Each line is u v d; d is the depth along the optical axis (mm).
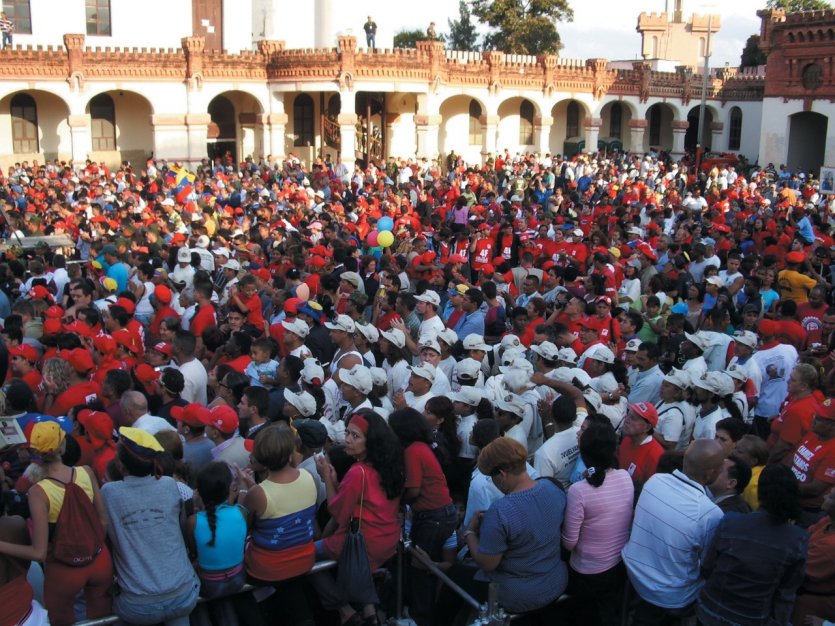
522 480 5461
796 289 12641
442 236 17250
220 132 38156
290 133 38781
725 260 16438
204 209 19922
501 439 5418
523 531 5289
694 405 7508
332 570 5797
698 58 60531
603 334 10328
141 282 12367
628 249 15398
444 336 9000
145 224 18203
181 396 8445
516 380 7703
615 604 5750
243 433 7598
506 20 53469
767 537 5039
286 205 22750
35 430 4918
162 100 33844
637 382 8625
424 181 30453
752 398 8664
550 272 12570
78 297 10805
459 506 7344
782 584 5051
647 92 44031
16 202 23234
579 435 6363
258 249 15031
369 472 5668
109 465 5535
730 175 35219
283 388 8219
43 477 5090
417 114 36906
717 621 5105
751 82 47438
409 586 6086
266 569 5438
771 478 5102
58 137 34406
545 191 28922
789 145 43000
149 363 8680
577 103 46719
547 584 5367
